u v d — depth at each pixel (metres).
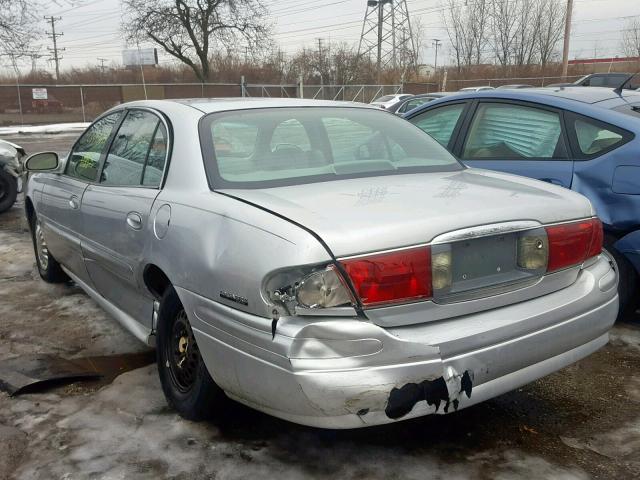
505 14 47.97
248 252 2.46
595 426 3.11
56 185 4.65
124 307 3.78
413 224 2.45
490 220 2.60
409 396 2.34
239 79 41.81
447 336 2.43
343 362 2.28
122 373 3.71
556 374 3.69
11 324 4.50
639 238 4.04
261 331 2.37
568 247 2.85
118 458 2.80
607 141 4.23
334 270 2.30
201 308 2.68
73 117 31.00
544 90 5.04
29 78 43.22
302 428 3.05
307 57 43.78
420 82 43.94
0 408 3.27
